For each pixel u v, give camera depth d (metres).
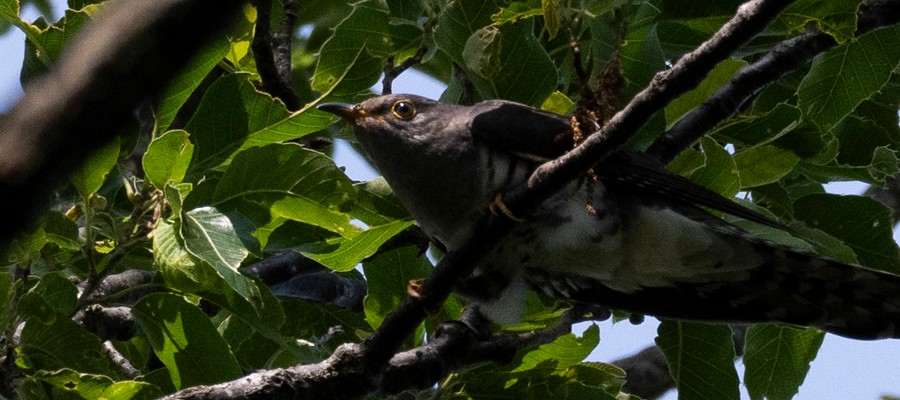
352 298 8.94
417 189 7.28
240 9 1.40
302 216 6.50
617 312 9.15
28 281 6.46
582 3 7.26
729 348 8.36
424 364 7.02
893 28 8.07
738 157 8.23
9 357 5.92
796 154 8.31
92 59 1.31
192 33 1.33
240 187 6.35
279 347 8.13
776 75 7.82
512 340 7.52
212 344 6.38
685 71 4.71
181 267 5.76
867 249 8.84
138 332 7.34
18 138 1.28
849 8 6.80
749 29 4.55
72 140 1.29
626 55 7.86
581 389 7.39
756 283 7.54
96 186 6.06
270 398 6.17
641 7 8.02
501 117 7.17
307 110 6.88
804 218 8.93
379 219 7.34
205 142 6.73
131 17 1.32
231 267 5.68
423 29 8.83
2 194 1.26
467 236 6.23
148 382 6.46
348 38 8.84
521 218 5.76
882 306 7.25
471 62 7.67
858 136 9.26
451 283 6.18
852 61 8.20
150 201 6.34
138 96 1.32
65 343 6.04
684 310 7.69
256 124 6.77
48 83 1.30
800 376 8.90
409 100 7.48
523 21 7.82
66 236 6.18
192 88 6.44
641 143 7.89
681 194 7.31
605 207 7.25
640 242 7.41
